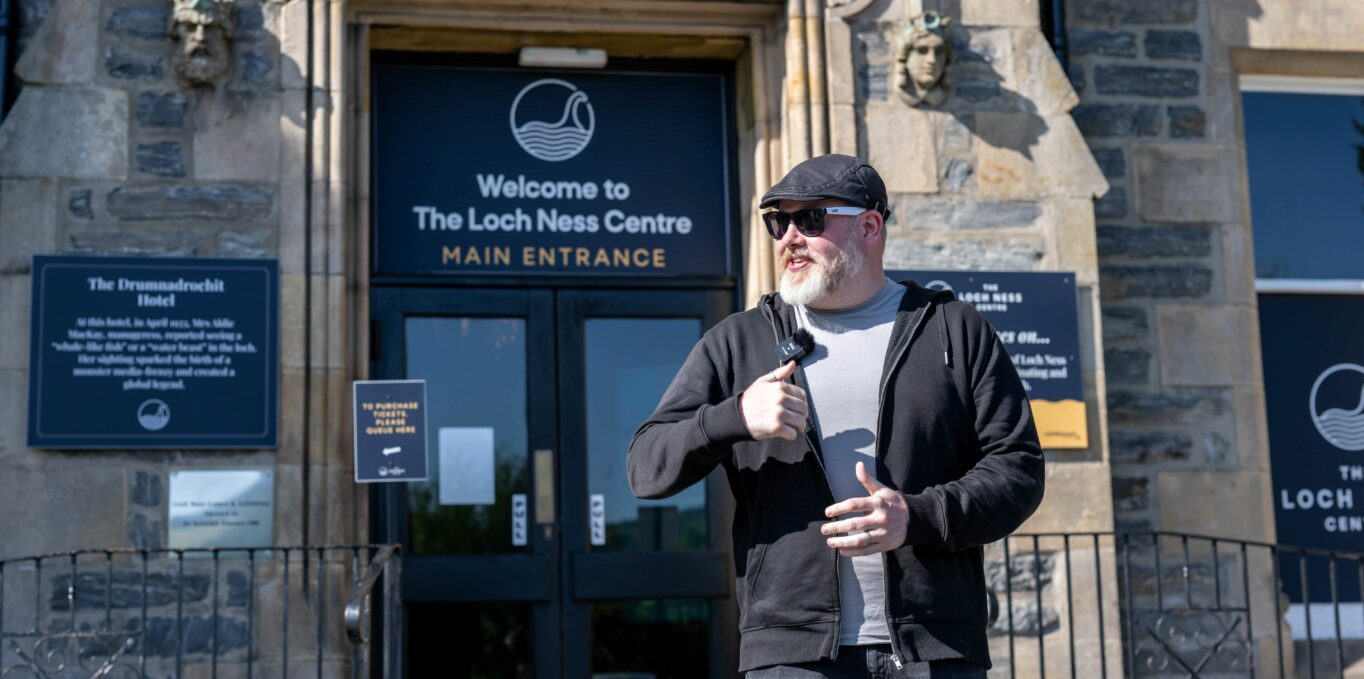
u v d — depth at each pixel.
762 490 2.75
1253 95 6.69
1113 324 6.21
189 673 5.12
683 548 5.86
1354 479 6.45
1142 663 5.94
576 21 5.80
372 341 5.77
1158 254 6.29
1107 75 6.39
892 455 2.72
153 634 5.12
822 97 5.76
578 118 6.07
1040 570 5.65
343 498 5.29
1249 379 6.27
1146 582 6.04
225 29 5.37
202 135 5.38
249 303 5.30
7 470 5.11
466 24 5.73
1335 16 6.59
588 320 5.97
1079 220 5.87
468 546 5.73
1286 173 6.65
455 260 5.89
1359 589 6.36
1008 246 5.81
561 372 5.90
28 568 5.06
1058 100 5.94
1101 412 5.78
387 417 5.20
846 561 2.70
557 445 5.85
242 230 5.35
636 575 5.79
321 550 4.91
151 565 5.14
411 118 5.94
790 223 2.85
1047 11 6.29
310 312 5.34
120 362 5.21
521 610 5.73
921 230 5.76
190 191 5.34
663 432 2.76
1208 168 6.39
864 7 5.83
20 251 5.22
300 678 5.13
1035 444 2.74
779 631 2.68
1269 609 6.12
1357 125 6.74
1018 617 5.64
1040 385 5.74
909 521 2.54
